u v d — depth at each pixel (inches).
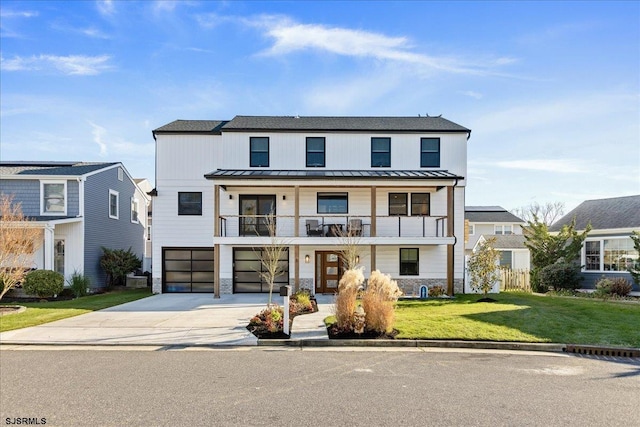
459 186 710.5
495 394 220.2
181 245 723.4
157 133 726.5
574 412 196.1
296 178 631.8
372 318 353.1
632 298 627.8
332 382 238.4
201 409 196.4
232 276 702.5
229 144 711.7
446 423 182.2
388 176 636.1
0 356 297.3
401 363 281.4
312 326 390.0
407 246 693.3
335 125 738.2
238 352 311.1
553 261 767.1
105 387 228.2
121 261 784.3
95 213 764.6
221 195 706.8
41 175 705.6
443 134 718.5
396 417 188.2
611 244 737.0
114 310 500.7
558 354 309.9
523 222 1334.9
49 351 312.0
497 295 669.9
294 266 649.6
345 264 635.5
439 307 497.0
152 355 300.8
